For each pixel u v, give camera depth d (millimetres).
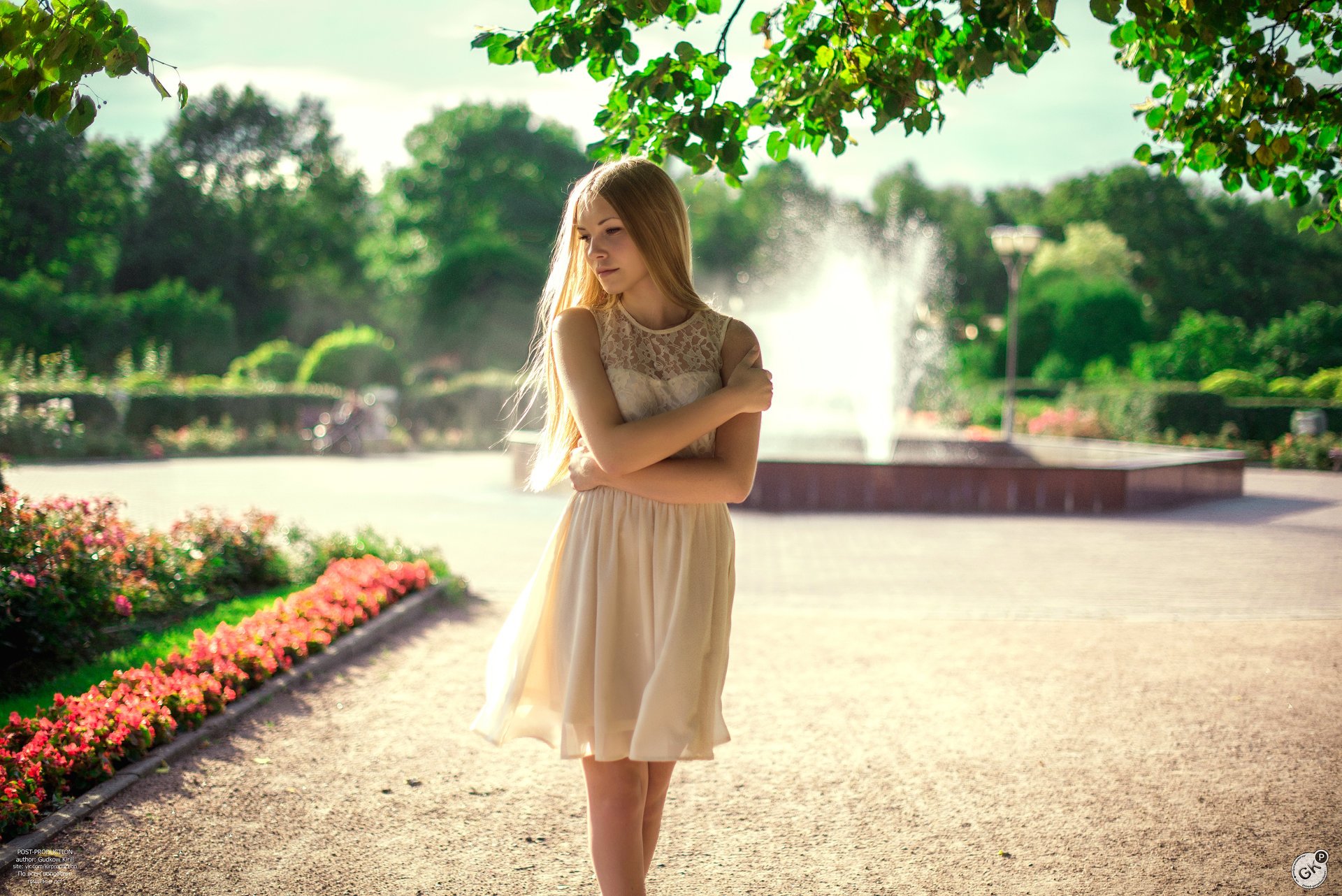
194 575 7059
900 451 20656
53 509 6121
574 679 2369
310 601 6227
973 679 5652
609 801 2434
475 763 4223
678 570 2367
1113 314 43125
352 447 24594
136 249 45062
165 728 4172
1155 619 7355
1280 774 4125
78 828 3434
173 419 24047
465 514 13078
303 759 4207
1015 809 3762
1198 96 4066
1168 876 3191
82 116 2844
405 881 3119
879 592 8414
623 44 3332
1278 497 16406
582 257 2576
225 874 3135
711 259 58375
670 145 3545
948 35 3545
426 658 5926
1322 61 3998
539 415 17844
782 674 5730
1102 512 14062
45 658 5305
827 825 3613
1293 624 7176
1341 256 49812
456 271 45656
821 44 3639
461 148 53625
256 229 50688
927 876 3189
